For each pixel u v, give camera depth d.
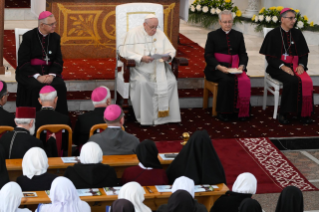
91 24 11.39
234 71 9.35
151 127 9.15
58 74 8.91
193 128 9.20
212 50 9.77
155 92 9.10
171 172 5.33
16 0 16.61
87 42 11.52
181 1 11.45
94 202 4.95
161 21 9.55
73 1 11.09
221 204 4.62
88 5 11.20
